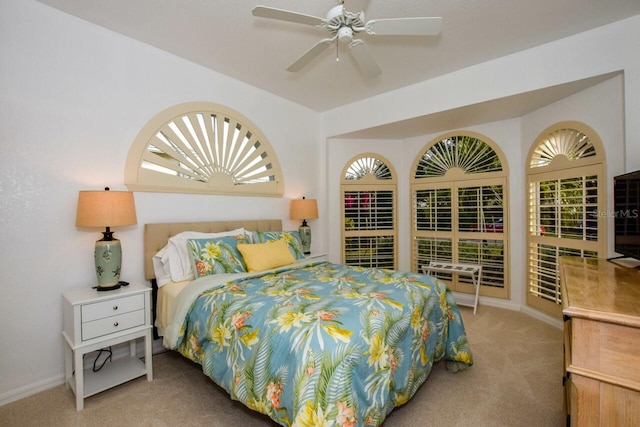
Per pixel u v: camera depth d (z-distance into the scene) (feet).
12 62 6.52
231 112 10.71
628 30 7.68
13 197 6.54
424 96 11.28
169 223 8.88
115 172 8.03
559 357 7.99
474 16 7.55
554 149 10.49
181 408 6.00
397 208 15.21
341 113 13.88
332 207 14.75
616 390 2.99
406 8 7.27
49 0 6.81
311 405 3.94
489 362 7.75
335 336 4.40
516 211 12.05
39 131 6.85
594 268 5.82
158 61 8.90
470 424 5.47
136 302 6.90
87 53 7.58
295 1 7.01
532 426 5.41
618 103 8.20
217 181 10.30
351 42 6.57
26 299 6.66
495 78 9.72
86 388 6.31
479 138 12.77
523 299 11.88
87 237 7.53
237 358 5.17
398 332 5.27
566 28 8.10
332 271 8.58
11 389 6.42
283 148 12.75
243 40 8.52
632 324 2.89
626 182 6.61
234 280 7.24
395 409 5.90
